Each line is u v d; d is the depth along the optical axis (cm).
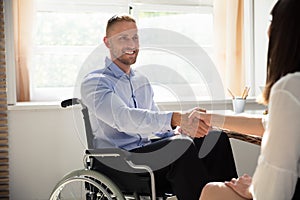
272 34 168
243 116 248
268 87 170
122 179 257
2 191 351
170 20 402
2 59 345
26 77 369
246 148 377
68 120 358
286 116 159
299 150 160
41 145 357
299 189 169
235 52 398
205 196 194
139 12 396
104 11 389
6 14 347
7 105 350
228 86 399
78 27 387
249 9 406
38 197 359
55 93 386
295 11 162
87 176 259
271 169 161
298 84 160
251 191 176
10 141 354
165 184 258
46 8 380
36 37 382
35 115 355
